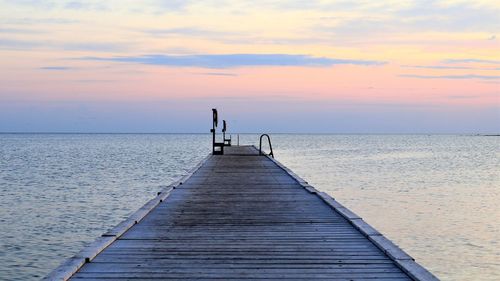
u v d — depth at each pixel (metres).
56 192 26.23
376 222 17.30
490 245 13.97
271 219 9.12
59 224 17.61
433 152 77.31
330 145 113.19
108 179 32.75
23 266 12.55
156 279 5.45
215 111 29.50
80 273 5.63
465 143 145.50
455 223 17.14
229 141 41.09
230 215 9.54
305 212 9.88
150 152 72.94
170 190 12.95
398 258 6.10
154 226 8.42
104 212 20.08
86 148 92.31
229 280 5.45
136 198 24.02
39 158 57.34
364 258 6.34
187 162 49.09
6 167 43.12
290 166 43.59
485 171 39.56
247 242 7.25
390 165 45.75
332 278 5.51
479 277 11.22
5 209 20.75
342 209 9.82
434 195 24.70
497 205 21.38
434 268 11.85
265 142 132.50
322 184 29.28
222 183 14.96
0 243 14.77
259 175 17.38
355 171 38.66
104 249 6.74
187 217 9.30
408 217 18.30
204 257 6.39
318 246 7.00
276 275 5.62
